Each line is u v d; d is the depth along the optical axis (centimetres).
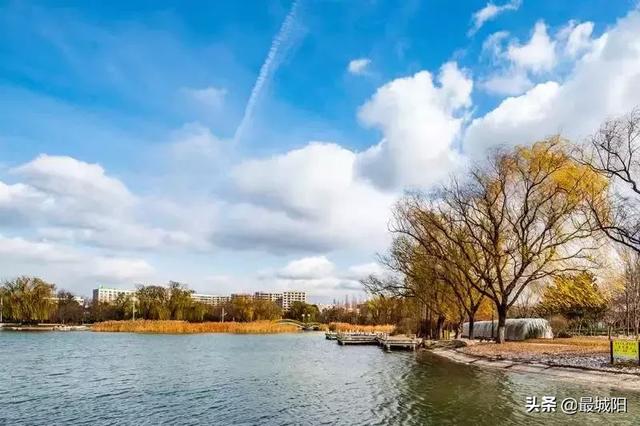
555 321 7462
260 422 2403
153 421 2478
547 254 5191
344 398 3023
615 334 7875
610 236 4097
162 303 16212
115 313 17362
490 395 2873
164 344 8550
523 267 5191
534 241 5044
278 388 3500
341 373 4378
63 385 3725
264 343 9212
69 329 14612
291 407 2764
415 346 7112
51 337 10650
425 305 8275
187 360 5716
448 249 5950
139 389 3506
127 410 2753
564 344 5231
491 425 2173
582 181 4672
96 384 3772
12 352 6731
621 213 4066
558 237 4988
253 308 18475
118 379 4056
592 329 8156
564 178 4772
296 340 10581
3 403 3000
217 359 5853
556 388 3008
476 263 5744
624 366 3328
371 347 8375
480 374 3809
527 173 4959
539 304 8288
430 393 3039
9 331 13462
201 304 17075
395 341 7112
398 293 7306
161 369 4788
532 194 4994
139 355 6347
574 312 7931
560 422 2180
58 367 4953
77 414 2667
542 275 5172
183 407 2816
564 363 3741
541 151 4875
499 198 5253
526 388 3052
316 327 17812
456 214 5650
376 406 2717
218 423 2403
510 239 5444
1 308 14512
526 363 4012
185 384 3747
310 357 6147
